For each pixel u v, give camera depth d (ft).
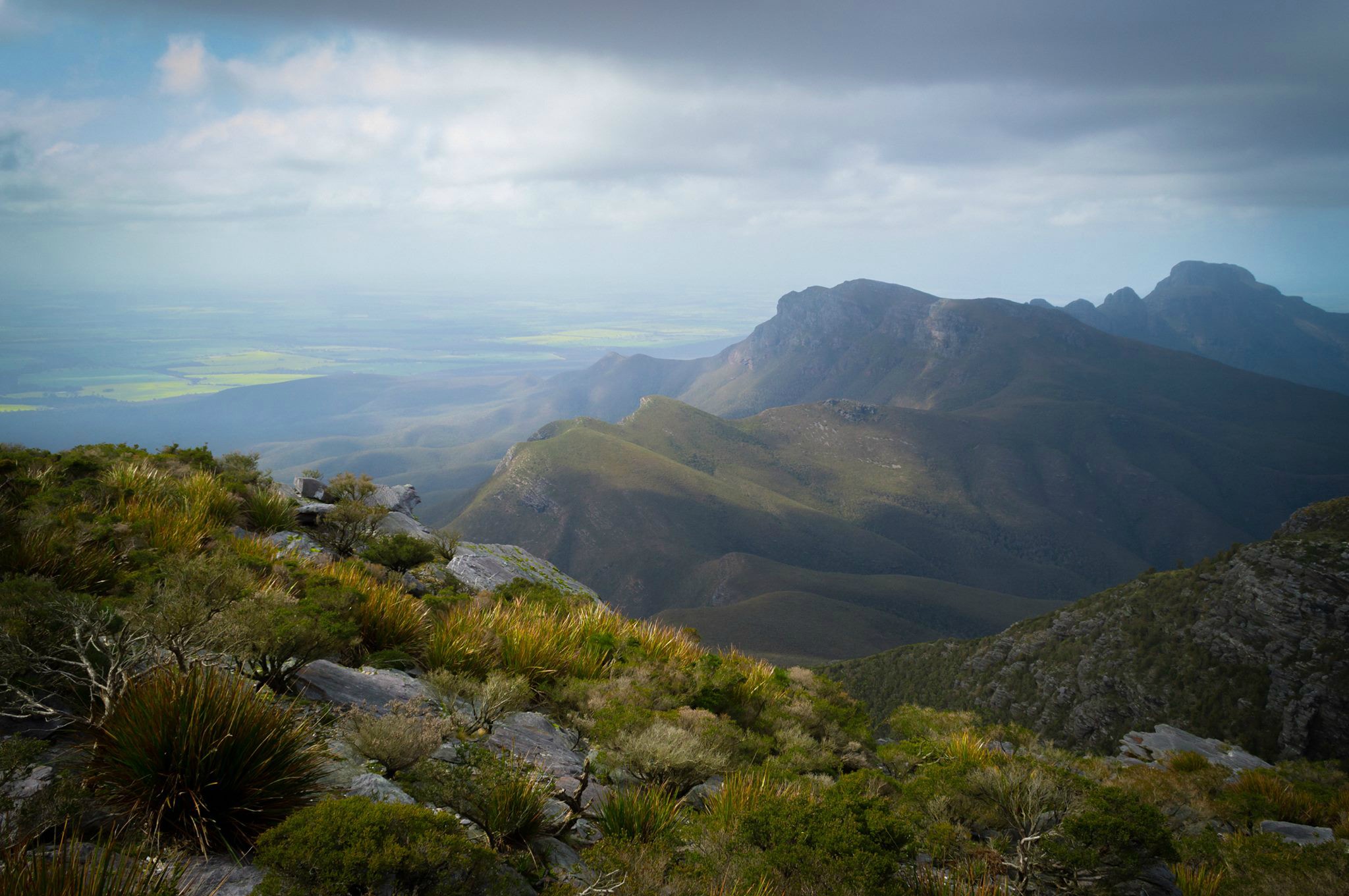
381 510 57.11
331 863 12.12
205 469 58.70
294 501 58.44
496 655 32.01
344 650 28.19
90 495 39.27
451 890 12.84
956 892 19.54
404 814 13.52
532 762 22.00
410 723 18.78
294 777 14.89
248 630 19.58
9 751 13.24
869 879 17.74
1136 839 21.44
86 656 16.11
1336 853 28.48
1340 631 317.42
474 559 58.54
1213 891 26.18
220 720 14.03
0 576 22.21
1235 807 40.96
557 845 18.10
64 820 12.38
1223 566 379.14
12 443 49.32
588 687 30.66
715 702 33.53
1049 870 21.62
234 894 12.32
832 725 35.27
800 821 19.85
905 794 27.04
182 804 13.38
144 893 11.11
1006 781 25.16
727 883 17.42
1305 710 313.73
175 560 26.53
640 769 23.18
